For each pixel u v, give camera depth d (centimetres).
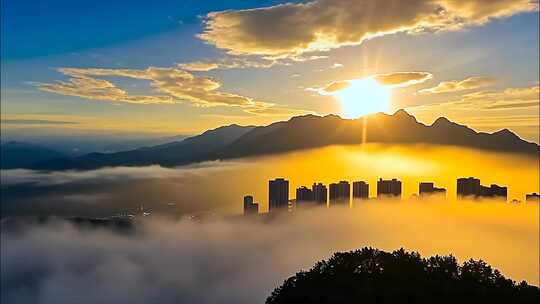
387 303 4862
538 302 4916
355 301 4966
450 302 4825
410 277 5288
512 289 5109
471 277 5266
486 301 4869
